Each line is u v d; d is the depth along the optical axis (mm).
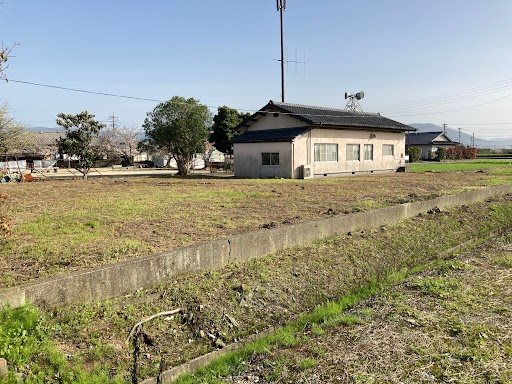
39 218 9227
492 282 5797
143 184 19000
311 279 6863
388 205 11789
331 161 26578
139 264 5516
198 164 45625
